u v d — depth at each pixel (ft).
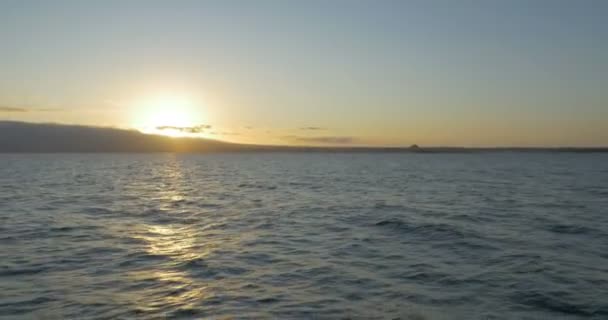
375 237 67.05
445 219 81.76
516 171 268.21
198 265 51.42
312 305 38.73
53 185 165.78
